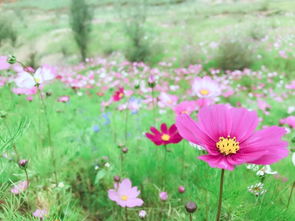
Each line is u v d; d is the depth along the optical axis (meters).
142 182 0.46
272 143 0.22
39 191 0.40
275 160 0.21
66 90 1.21
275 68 1.98
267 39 2.42
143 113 0.90
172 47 2.69
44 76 0.41
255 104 1.22
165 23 3.86
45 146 0.49
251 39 2.25
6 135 0.31
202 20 3.77
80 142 0.56
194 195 0.37
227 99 1.40
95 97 1.21
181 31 3.21
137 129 0.70
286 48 2.16
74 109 0.87
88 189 0.47
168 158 0.49
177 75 1.83
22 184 0.36
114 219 0.42
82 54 2.69
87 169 0.51
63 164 0.46
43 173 0.41
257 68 1.98
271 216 0.31
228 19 3.60
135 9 4.28
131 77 1.62
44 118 0.53
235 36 2.22
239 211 0.31
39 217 0.31
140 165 0.48
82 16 2.65
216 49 2.30
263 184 0.33
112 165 0.46
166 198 0.40
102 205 0.45
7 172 0.36
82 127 0.69
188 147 0.52
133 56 2.30
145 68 1.73
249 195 0.35
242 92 1.53
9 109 0.52
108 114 0.81
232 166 0.21
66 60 2.78
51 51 3.02
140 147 0.57
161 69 2.08
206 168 0.34
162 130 0.42
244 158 0.22
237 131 0.25
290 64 1.99
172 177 0.46
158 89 1.25
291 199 0.37
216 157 0.23
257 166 0.35
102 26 3.84
